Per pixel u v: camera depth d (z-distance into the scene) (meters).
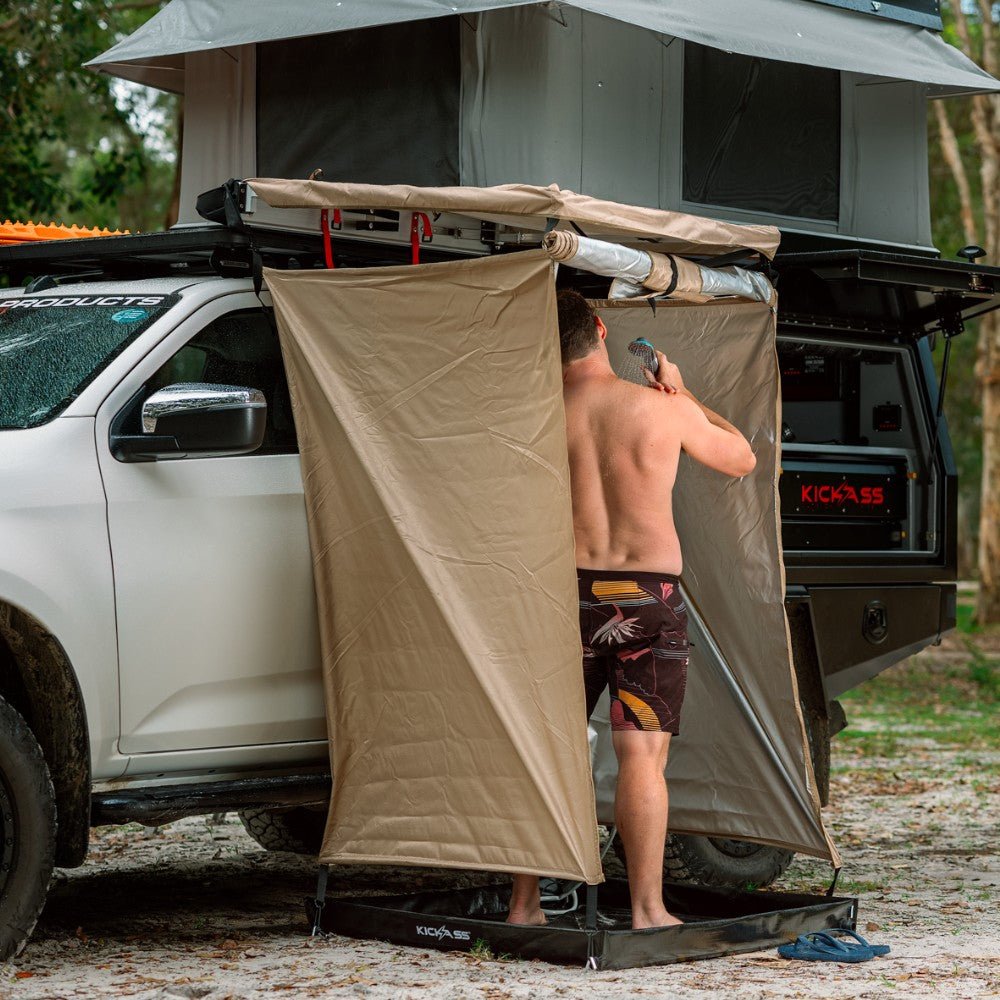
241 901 10.64
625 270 8.45
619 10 9.89
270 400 9.31
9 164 26.73
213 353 9.16
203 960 8.49
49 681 8.18
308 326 8.80
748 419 9.50
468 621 8.36
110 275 10.52
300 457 8.88
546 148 10.59
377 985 7.77
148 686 8.51
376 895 11.10
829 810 15.87
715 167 11.71
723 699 9.70
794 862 12.64
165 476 8.62
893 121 12.95
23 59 28.39
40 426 8.45
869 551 11.96
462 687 8.38
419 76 10.77
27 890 8.00
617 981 7.93
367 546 8.63
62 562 8.13
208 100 11.72
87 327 9.14
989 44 40.25
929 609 12.23
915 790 17.33
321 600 8.84
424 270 8.38
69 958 8.57
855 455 12.08
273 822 12.21
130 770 8.57
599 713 10.25
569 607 8.20
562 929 8.34
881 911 10.34
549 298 8.08
